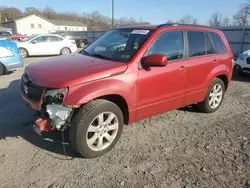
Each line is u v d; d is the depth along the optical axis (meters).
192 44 4.61
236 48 20.03
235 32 19.83
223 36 5.42
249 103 6.21
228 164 3.47
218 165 3.44
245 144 4.04
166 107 4.31
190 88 4.59
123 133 4.29
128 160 3.50
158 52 4.02
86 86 3.25
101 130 3.49
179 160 3.53
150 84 3.88
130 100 3.69
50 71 3.53
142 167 3.35
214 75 5.02
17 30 76.00
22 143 3.86
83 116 3.24
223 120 5.04
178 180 3.11
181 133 4.38
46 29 81.06
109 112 3.50
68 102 3.13
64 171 3.22
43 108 3.34
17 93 6.50
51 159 3.47
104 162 3.45
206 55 4.88
